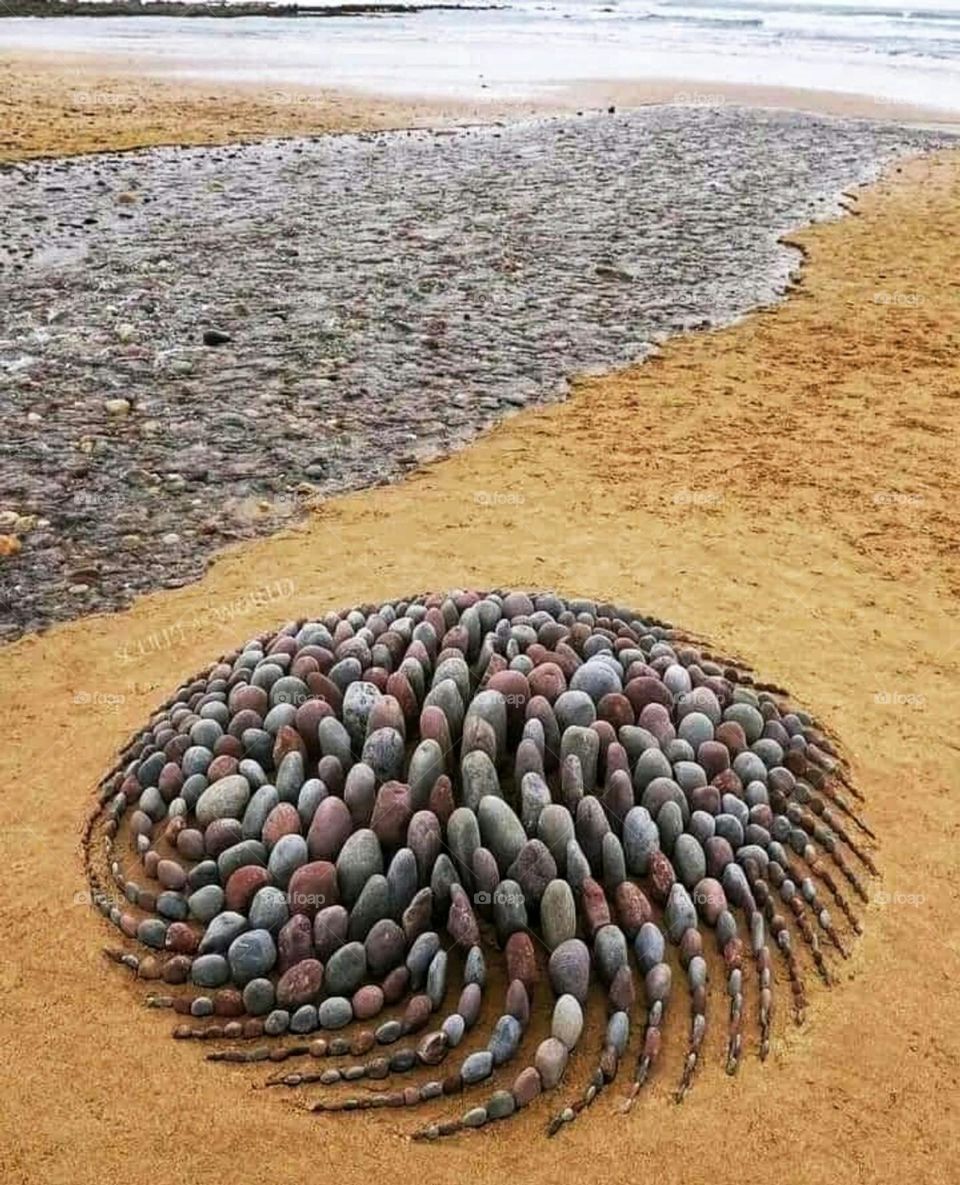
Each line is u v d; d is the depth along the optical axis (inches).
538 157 745.0
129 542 254.8
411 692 165.8
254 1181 119.6
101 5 1996.8
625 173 700.7
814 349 403.5
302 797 154.0
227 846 154.4
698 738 167.8
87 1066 131.6
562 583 237.9
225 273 462.9
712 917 145.9
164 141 754.8
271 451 303.9
